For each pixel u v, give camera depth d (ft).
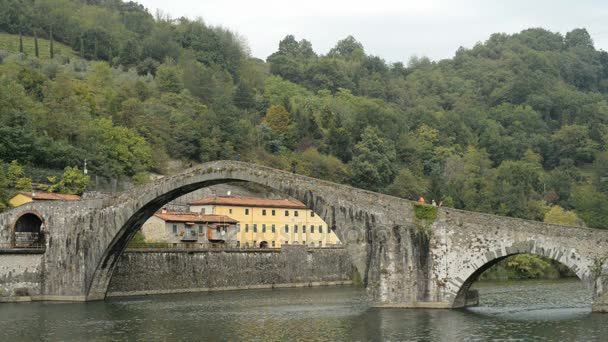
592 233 240.53
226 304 323.37
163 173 599.98
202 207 537.24
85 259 319.27
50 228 324.60
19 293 320.09
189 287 390.42
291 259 447.01
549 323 237.04
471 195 648.79
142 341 220.43
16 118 498.28
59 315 278.26
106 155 542.98
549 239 244.42
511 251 249.34
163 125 644.27
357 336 218.59
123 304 319.06
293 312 287.07
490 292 374.43
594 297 243.60
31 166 482.28
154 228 474.90
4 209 387.14
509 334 217.56
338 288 434.71
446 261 259.39
